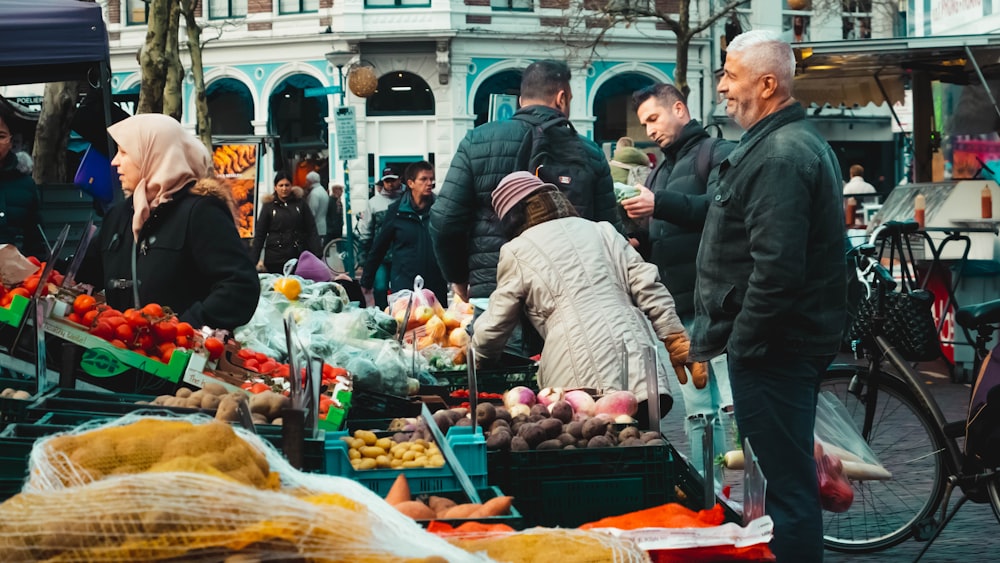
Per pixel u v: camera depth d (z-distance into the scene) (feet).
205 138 70.85
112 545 8.70
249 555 8.84
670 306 20.02
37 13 36.01
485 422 16.35
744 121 16.58
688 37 94.89
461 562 9.62
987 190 45.62
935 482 21.42
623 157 38.91
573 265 19.76
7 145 32.09
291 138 137.08
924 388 21.57
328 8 132.05
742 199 16.26
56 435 9.77
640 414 19.29
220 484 9.00
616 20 108.06
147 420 10.01
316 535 9.05
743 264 16.56
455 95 131.95
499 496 13.23
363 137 132.67
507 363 24.52
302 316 24.21
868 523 21.95
